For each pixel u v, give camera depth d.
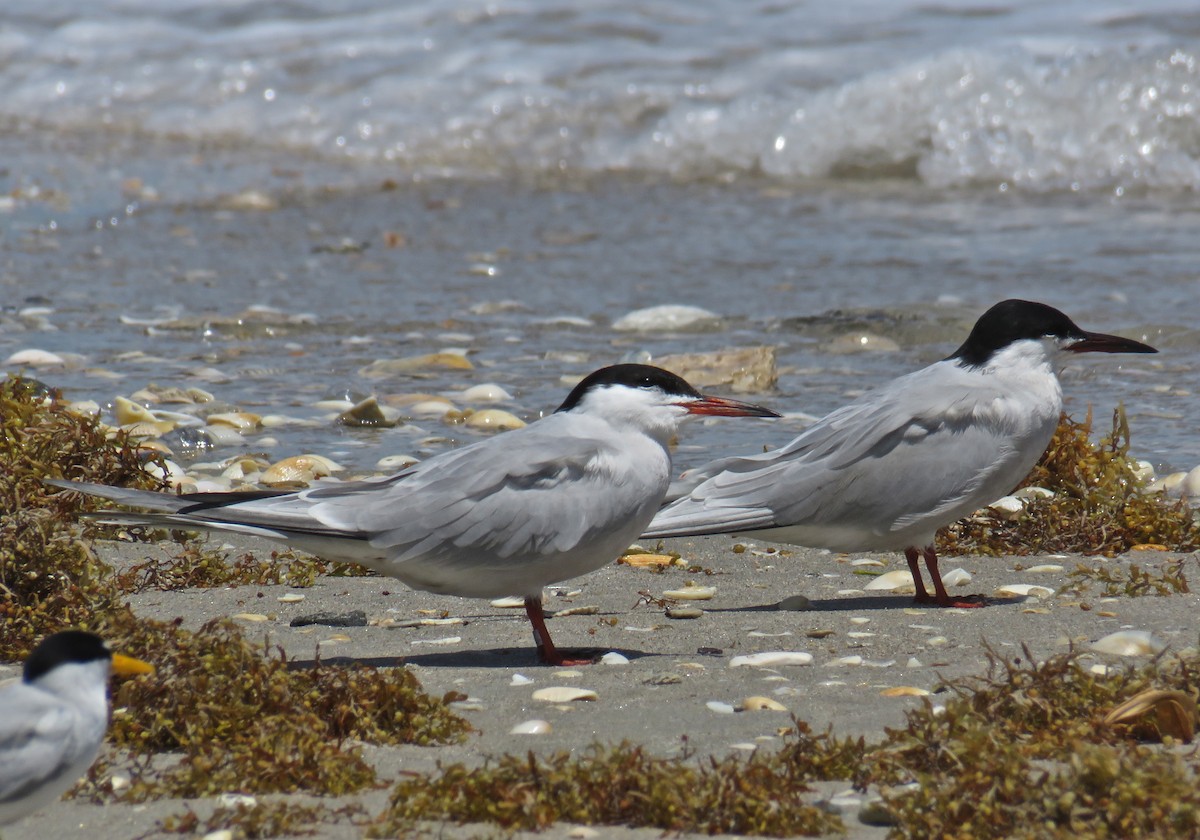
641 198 26.62
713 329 18.50
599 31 33.97
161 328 18.50
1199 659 6.91
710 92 29.97
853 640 8.43
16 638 7.88
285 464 12.75
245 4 38.50
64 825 5.74
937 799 5.51
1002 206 25.17
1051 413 9.77
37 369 16.41
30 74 35.75
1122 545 10.80
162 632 7.12
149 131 32.78
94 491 7.88
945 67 27.39
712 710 7.07
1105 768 5.50
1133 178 25.83
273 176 28.58
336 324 18.86
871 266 21.45
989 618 8.88
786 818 5.60
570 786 5.79
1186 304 18.64
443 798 5.73
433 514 7.97
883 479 9.53
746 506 9.70
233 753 6.21
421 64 33.22
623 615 9.20
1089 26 30.92
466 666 7.98
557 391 15.83
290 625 8.86
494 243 23.58
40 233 24.02
